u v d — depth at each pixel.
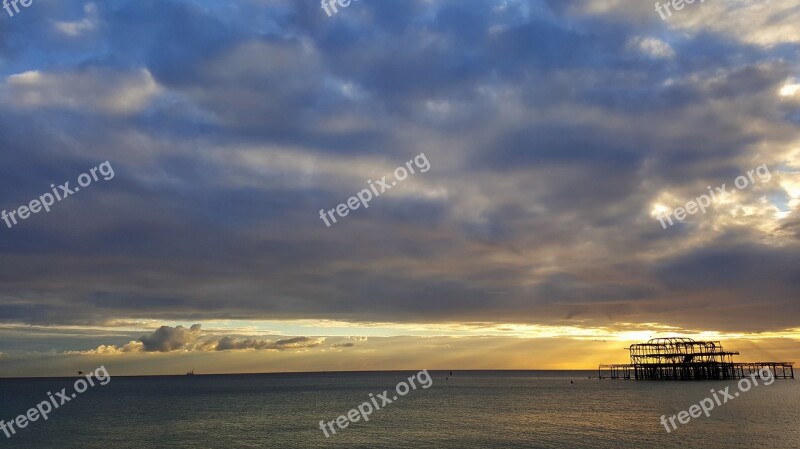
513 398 122.25
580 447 55.78
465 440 61.69
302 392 165.12
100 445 63.19
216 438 66.81
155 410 105.38
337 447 59.00
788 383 150.62
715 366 158.62
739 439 57.53
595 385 163.12
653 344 165.38
